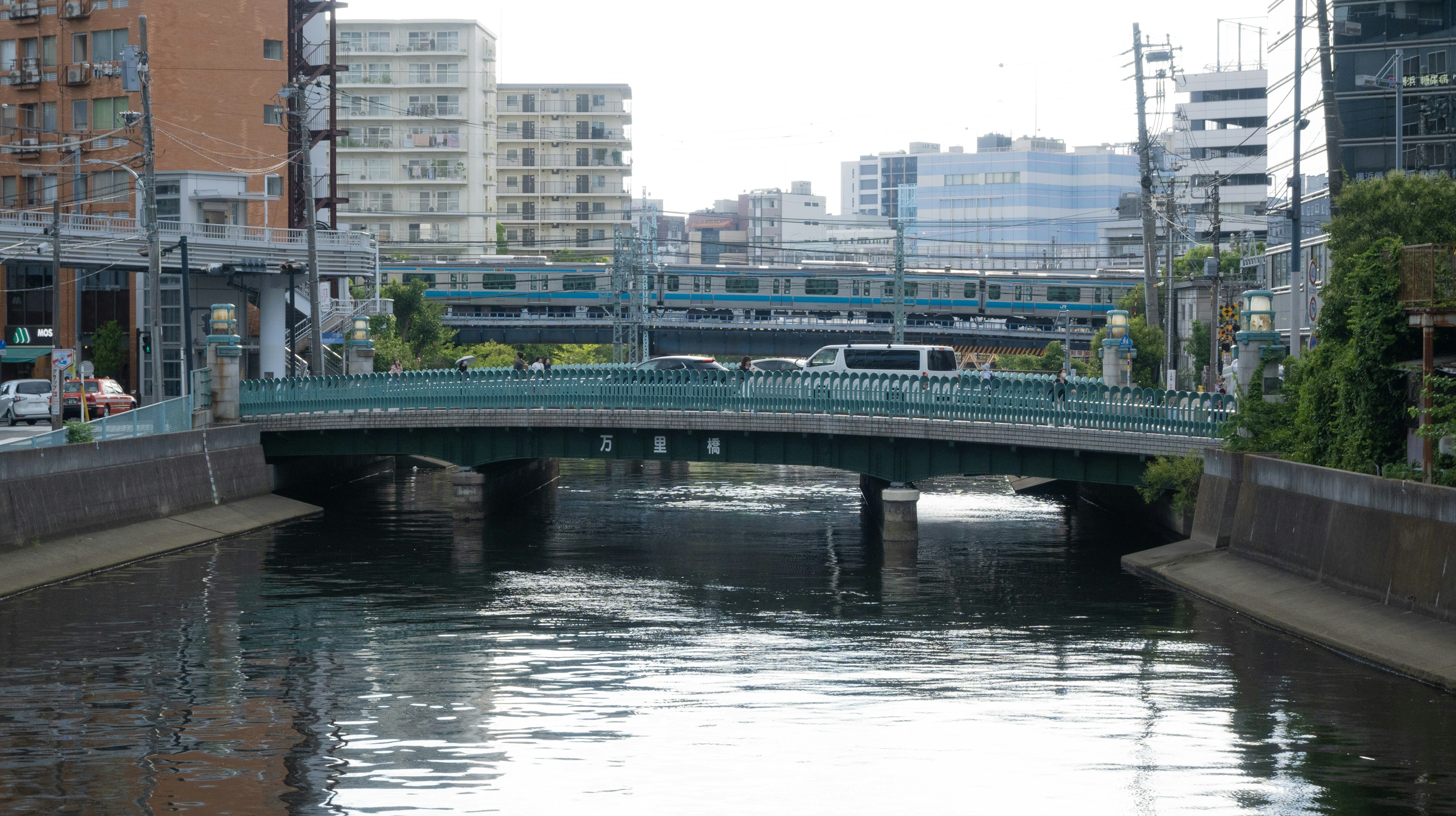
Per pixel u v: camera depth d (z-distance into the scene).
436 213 142.25
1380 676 26.06
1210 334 71.12
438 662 27.97
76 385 59.34
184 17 80.44
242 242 72.00
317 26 94.62
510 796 19.11
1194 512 40.31
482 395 52.09
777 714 23.70
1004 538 48.25
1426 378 29.20
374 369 77.19
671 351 107.38
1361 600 29.55
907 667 27.62
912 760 20.80
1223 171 142.75
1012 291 105.06
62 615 32.69
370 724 23.03
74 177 80.31
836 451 47.34
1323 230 45.78
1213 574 36.31
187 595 35.66
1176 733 22.23
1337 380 33.81
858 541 47.44
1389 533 28.75
